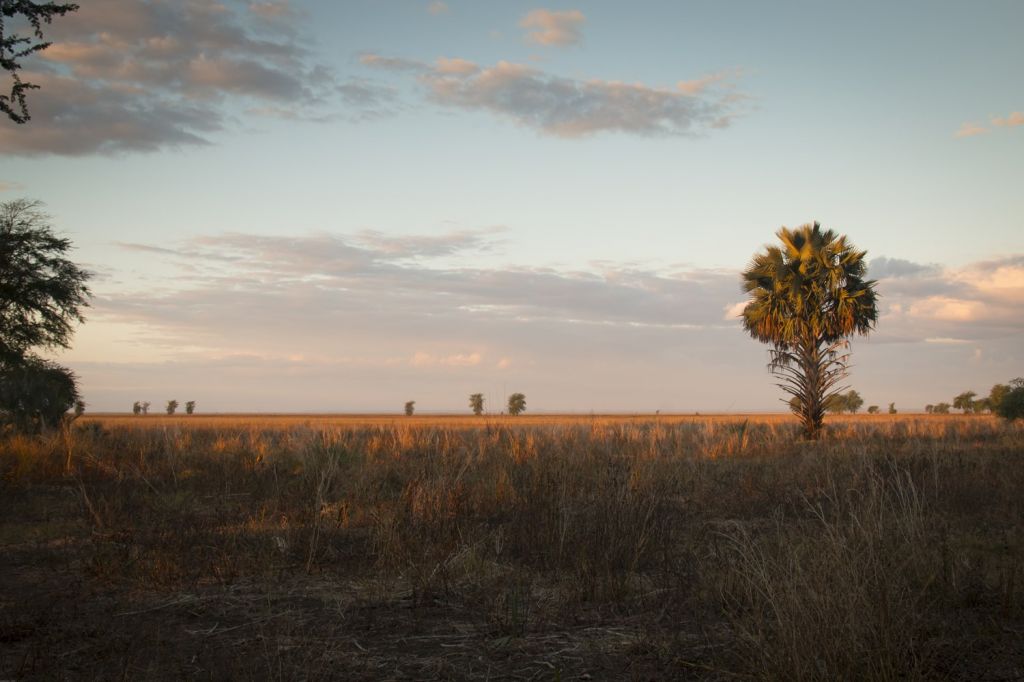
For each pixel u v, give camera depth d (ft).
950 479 37.52
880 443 66.28
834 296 83.25
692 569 21.83
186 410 432.25
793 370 84.94
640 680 14.15
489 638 16.92
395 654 15.88
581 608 19.29
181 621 18.34
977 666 14.21
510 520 29.86
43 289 73.72
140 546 26.07
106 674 14.53
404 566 23.50
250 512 34.04
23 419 69.15
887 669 13.07
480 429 80.69
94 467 48.88
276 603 19.92
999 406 93.91
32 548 27.12
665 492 35.37
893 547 19.29
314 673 14.38
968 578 19.27
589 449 51.49
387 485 40.73
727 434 76.07
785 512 32.50
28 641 16.72
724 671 13.91
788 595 14.87
